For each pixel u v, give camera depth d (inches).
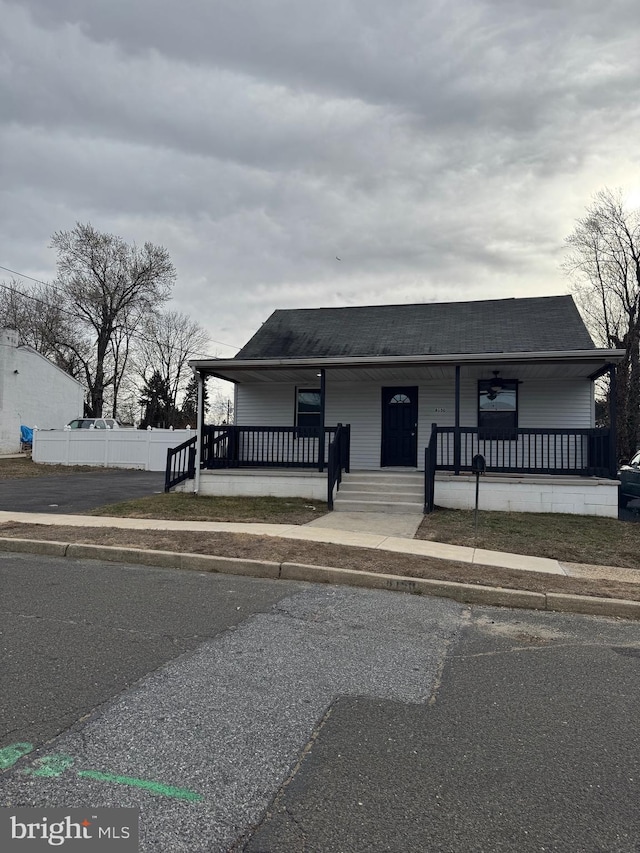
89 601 243.3
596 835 103.9
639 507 494.0
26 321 1898.4
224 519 438.6
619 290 1389.0
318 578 293.6
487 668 185.0
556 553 353.7
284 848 98.0
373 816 107.1
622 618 250.4
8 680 161.8
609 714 153.3
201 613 231.3
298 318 705.0
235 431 589.9
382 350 581.0
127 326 1806.1
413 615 242.1
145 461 947.3
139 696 154.2
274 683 166.4
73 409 1375.5
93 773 117.9
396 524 427.8
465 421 605.0
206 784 115.4
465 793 115.4
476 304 681.0
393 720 146.1
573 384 585.0
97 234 1702.8
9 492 614.5
